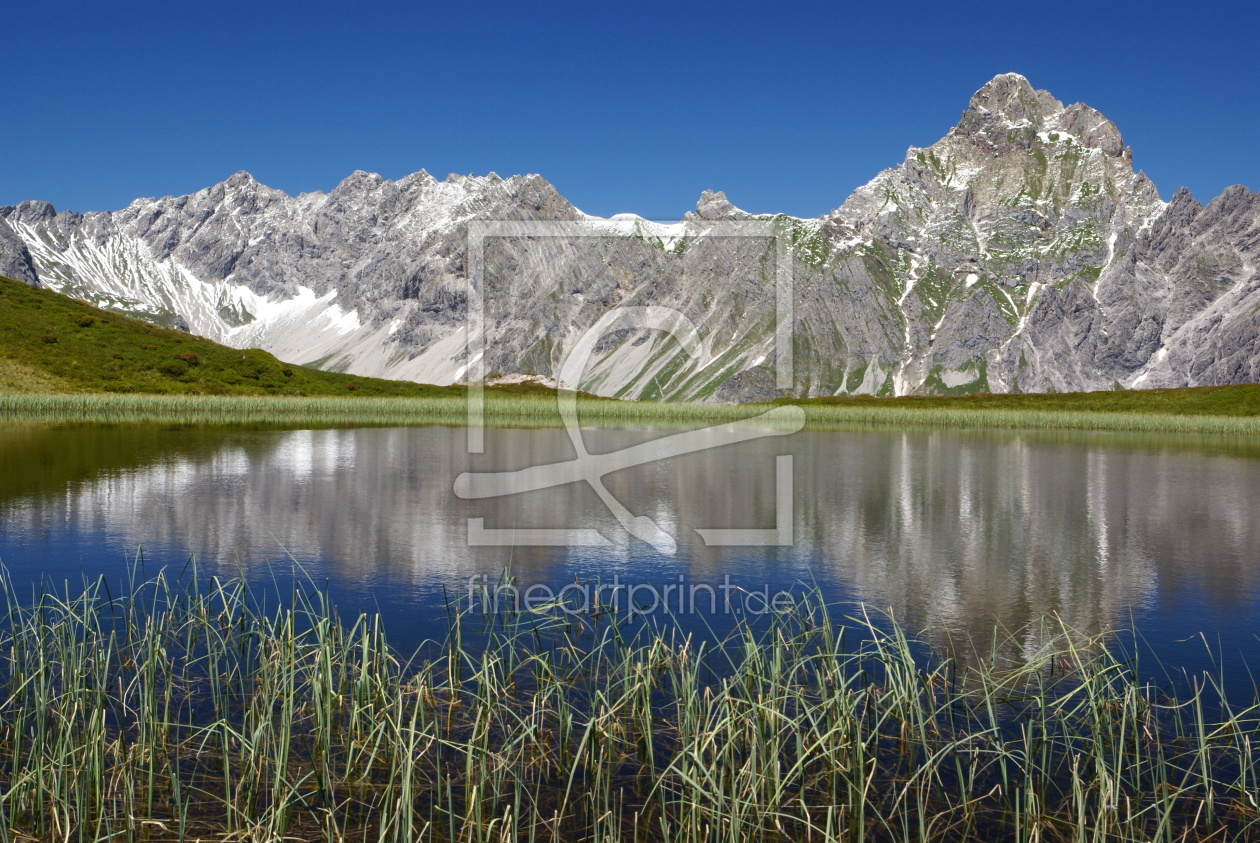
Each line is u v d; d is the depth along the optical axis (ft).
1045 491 80.84
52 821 21.25
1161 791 22.91
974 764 23.97
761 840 20.40
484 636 34.04
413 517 60.80
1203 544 54.08
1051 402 342.64
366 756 24.59
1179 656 32.30
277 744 24.90
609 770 24.00
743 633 34.24
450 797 20.47
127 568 44.06
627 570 45.32
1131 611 38.14
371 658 31.40
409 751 20.27
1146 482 89.30
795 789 23.02
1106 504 72.33
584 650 32.58
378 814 21.67
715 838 20.47
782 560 48.19
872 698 27.86
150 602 38.01
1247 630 35.29
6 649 31.86
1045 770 23.86
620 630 34.88
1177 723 26.35
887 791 23.02
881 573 45.24
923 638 34.06
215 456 99.86
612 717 25.45
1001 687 29.14
